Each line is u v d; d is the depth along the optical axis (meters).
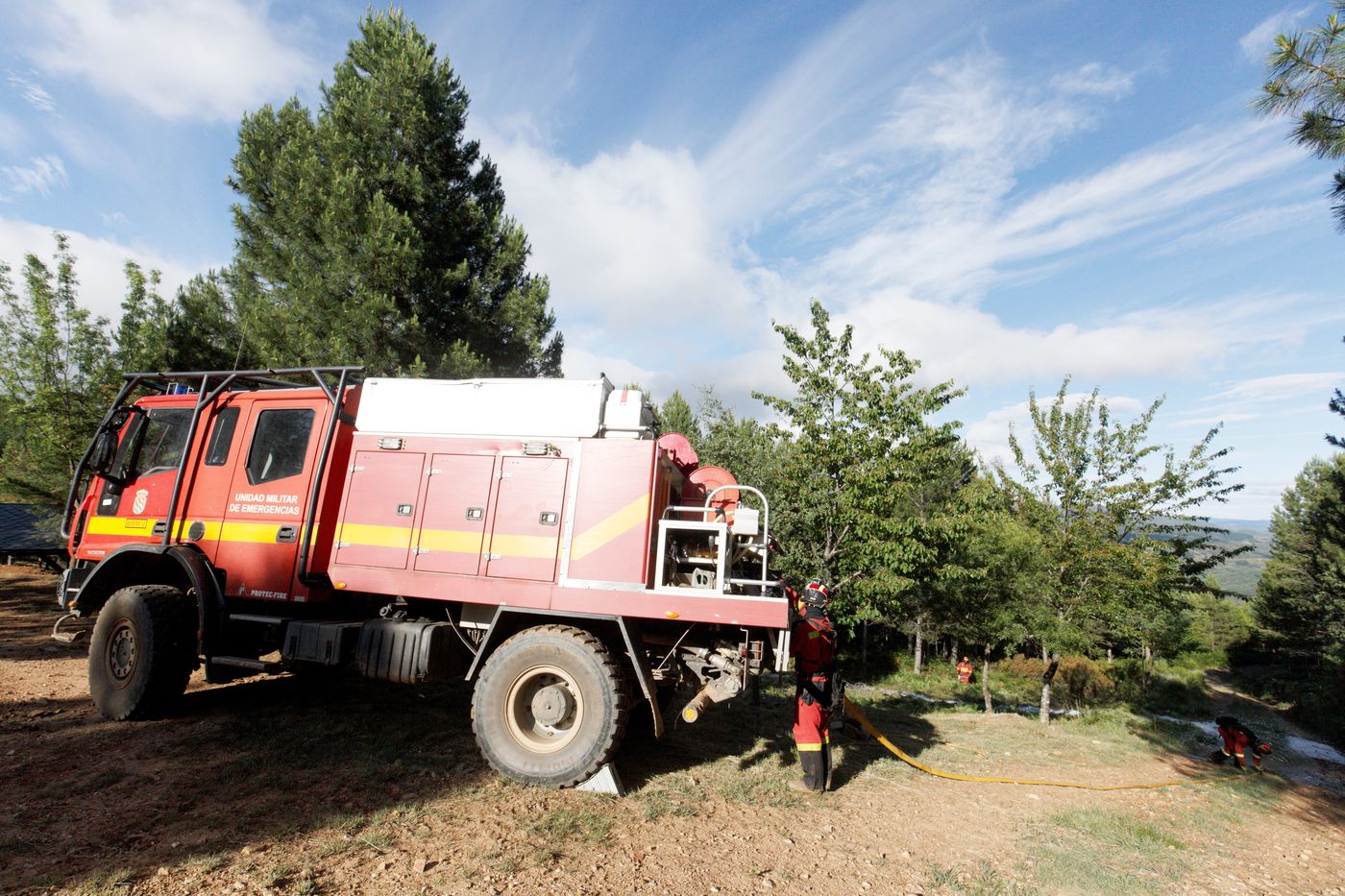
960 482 17.58
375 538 5.50
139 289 15.17
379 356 12.57
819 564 10.41
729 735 6.97
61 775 4.59
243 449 6.30
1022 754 8.16
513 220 15.21
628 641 4.95
